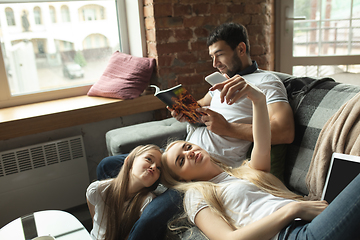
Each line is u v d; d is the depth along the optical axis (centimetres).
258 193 108
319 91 139
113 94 213
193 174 122
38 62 218
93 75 239
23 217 119
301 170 134
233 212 103
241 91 113
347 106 119
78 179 203
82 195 206
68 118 193
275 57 270
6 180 181
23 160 185
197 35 222
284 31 260
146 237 109
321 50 263
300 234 88
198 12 218
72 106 202
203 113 146
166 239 114
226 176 122
